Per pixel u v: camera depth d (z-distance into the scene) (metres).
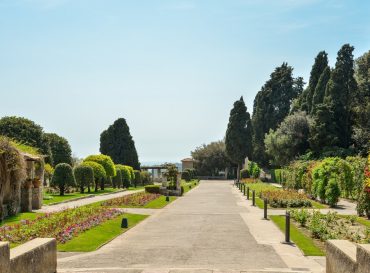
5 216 23.14
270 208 30.28
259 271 10.86
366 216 23.98
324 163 32.78
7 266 7.37
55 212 23.08
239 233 18.41
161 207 31.41
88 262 12.43
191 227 20.48
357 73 71.62
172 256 13.39
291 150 66.00
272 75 88.31
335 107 59.47
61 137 68.19
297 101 76.88
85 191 52.22
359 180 24.11
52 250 9.84
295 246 15.23
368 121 58.16
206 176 109.81
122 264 12.12
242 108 86.81
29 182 26.83
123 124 81.75
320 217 21.56
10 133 53.59
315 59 69.75
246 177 86.12
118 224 20.86
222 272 10.74
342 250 8.69
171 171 46.47
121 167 63.94
